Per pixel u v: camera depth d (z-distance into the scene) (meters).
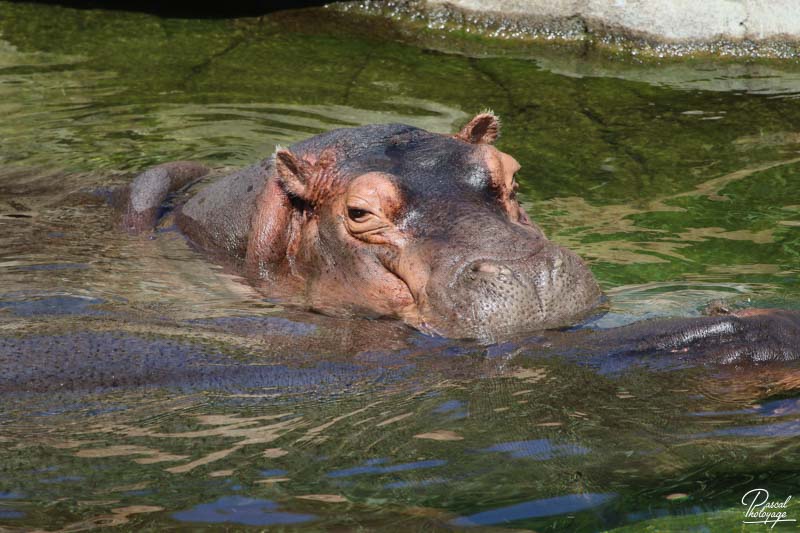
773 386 20.52
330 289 27.95
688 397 20.30
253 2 59.19
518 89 47.31
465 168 27.23
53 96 46.91
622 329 22.66
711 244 31.25
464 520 17.06
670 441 19.05
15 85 48.16
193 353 22.42
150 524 16.98
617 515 17.30
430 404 20.56
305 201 29.84
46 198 36.56
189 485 18.02
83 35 54.88
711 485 17.94
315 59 51.56
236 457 18.84
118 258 31.27
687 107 44.78
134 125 43.41
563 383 21.00
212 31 55.47
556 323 23.64
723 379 20.77
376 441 19.31
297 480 18.16
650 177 37.28
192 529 16.84
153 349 22.39
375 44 53.88
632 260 29.94
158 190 35.66
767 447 18.81
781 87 47.09
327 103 45.47
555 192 35.94
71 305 26.23
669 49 52.06
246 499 17.61
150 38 54.44
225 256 31.83
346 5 58.00
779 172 37.38
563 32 53.75
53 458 18.81
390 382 21.52
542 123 43.03
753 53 51.53
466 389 21.09
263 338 23.58
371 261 26.73
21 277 29.03
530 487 17.94
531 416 19.94
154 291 28.22
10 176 38.47
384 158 28.67
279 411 20.38
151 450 19.08
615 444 19.00
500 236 24.75
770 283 27.75
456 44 54.06
